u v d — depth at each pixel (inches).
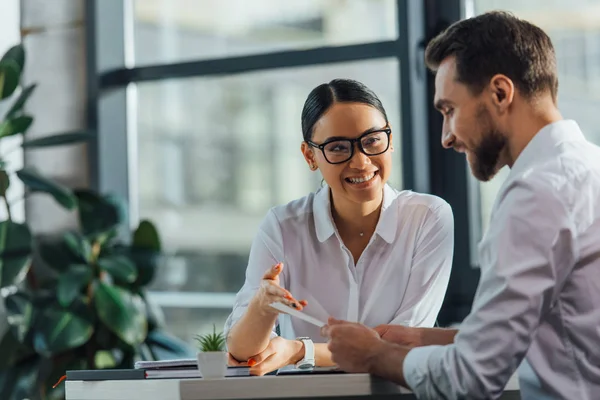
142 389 80.4
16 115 191.3
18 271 172.1
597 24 164.4
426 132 176.6
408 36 174.7
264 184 194.2
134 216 201.8
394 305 105.4
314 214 106.4
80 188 197.2
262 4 189.6
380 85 178.5
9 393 175.0
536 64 74.1
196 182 198.5
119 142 201.2
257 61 188.4
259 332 92.8
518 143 74.6
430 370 70.9
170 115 199.9
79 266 176.4
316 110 99.0
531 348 72.2
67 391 86.4
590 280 70.6
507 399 75.1
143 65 198.7
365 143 96.8
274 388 74.6
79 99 198.8
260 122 193.5
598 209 71.0
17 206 195.2
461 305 171.9
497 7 173.0
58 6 200.4
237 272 196.5
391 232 104.4
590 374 70.4
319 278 106.6
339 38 182.2
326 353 99.2
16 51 181.3
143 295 183.5
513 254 69.3
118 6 201.5
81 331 169.8
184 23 197.2
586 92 165.2
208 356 78.7
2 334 181.9
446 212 106.2
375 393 75.0
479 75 74.4
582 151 73.1
